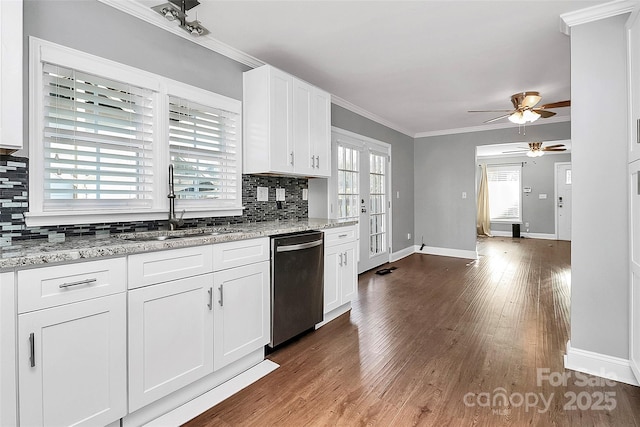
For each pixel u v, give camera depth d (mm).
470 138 6078
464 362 2260
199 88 2551
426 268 5242
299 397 1884
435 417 1692
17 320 1229
